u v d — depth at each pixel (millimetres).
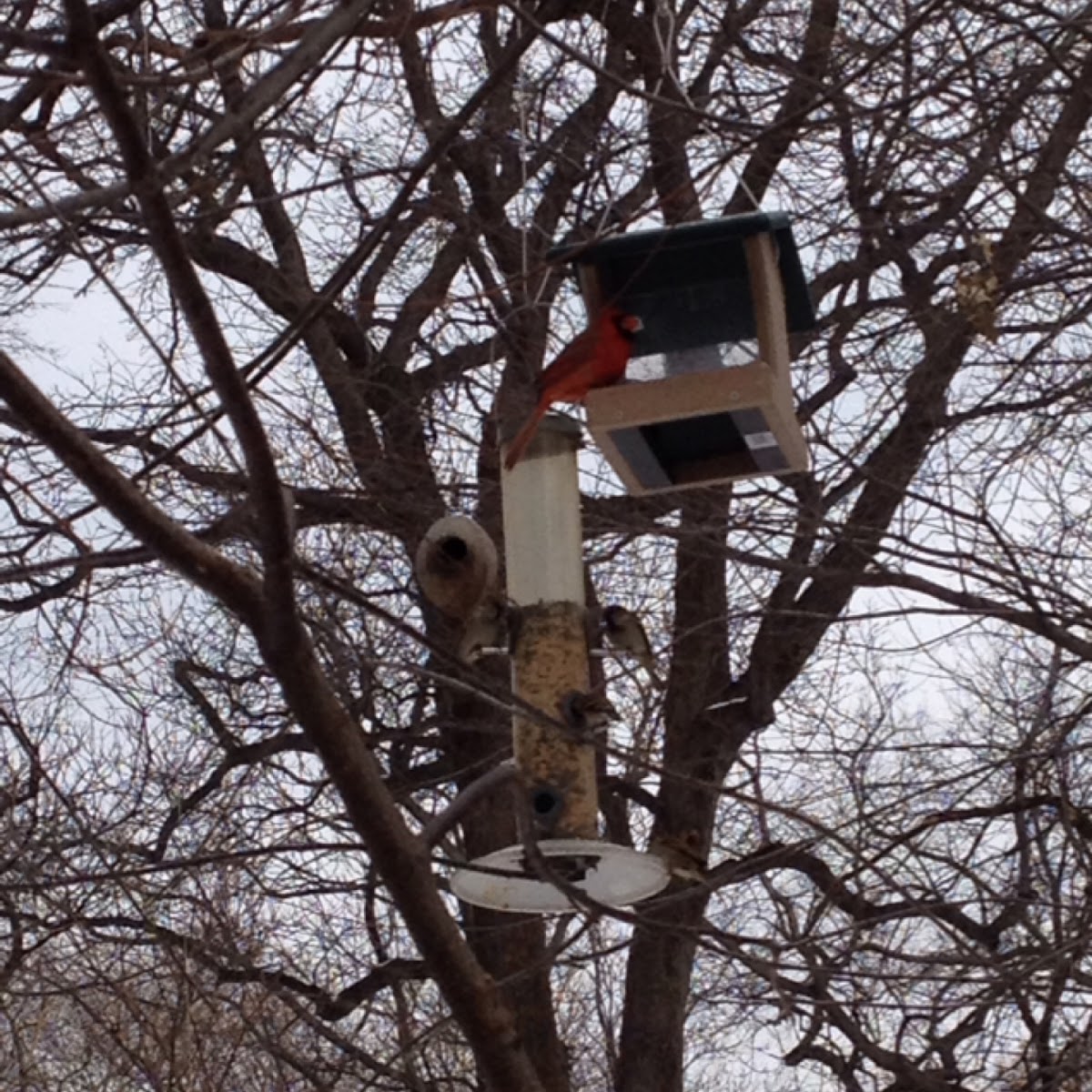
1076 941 5629
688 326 6219
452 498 9344
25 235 6188
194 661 9625
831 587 9406
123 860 7652
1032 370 8367
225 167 6008
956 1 5969
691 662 9617
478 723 9125
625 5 8078
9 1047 8867
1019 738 8055
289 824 9422
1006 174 7105
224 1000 7434
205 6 7375
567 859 5699
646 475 6312
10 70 4773
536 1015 9391
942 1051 8008
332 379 9242
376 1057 8891
